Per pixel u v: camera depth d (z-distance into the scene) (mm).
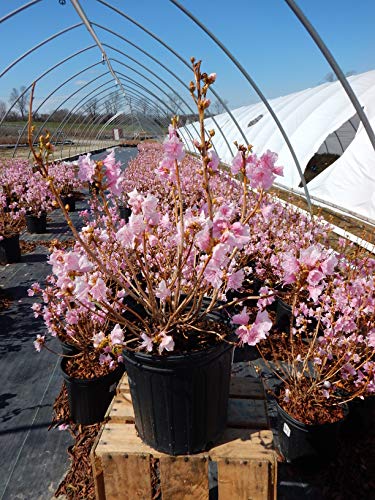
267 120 15586
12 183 9898
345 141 12375
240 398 2320
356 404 2635
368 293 2664
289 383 2834
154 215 1803
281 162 11352
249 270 3900
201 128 1591
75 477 2406
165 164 1887
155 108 19953
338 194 8281
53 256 1835
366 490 2316
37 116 32562
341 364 2684
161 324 2010
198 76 1517
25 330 4203
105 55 9078
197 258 2508
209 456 1923
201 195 6758
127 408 2248
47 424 2846
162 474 1959
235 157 1858
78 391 2699
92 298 1753
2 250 6238
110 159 1796
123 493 1991
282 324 3949
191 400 1837
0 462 2529
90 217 9500
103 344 1804
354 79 11383
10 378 3400
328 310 2951
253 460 1892
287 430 2432
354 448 2586
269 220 4883
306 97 13859
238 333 1737
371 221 6871
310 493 2309
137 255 1883
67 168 12695
